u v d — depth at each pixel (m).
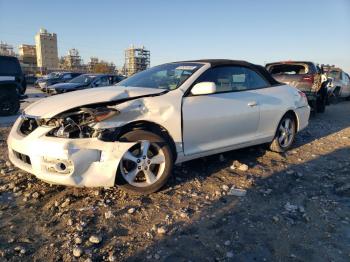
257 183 4.40
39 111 3.79
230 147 4.78
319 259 2.83
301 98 6.07
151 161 3.86
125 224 3.30
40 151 3.49
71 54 101.75
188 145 4.24
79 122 3.60
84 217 3.39
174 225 3.30
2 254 2.81
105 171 3.54
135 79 4.86
